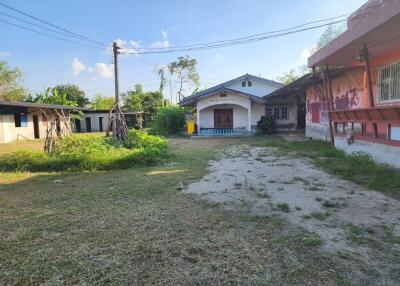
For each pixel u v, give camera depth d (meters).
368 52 7.35
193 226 3.54
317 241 3.00
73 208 4.43
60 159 8.03
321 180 5.71
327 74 9.52
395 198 4.41
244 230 3.37
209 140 16.52
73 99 40.62
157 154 9.30
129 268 2.62
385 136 7.20
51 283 2.42
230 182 5.79
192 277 2.45
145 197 4.89
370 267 2.52
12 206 4.64
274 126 19.88
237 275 2.46
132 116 32.62
